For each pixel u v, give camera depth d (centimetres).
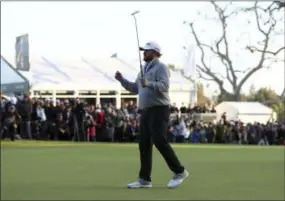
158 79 658
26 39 2734
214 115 2795
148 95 662
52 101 2405
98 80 3178
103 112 2419
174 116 2530
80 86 3106
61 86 3058
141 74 668
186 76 3516
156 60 665
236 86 5128
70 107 2362
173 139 2483
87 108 2395
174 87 3394
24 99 2309
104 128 2334
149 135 682
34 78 3066
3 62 2769
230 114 3369
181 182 695
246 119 3366
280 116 4556
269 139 2675
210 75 5166
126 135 2350
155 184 733
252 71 5028
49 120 2330
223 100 5259
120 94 3177
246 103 3422
